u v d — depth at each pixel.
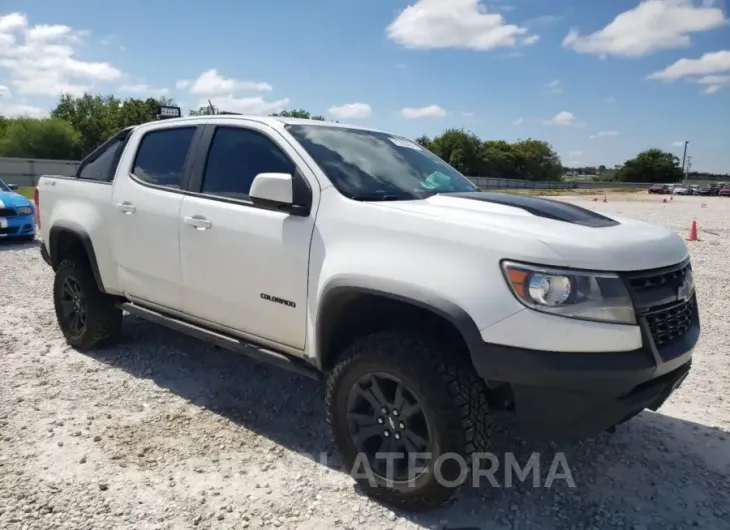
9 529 2.72
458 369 2.76
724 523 2.95
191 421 3.91
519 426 2.74
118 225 4.48
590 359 2.53
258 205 3.40
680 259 2.99
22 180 35.66
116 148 4.82
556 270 2.55
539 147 97.00
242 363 4.95
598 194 63.53
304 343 3.34
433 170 4.01
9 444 3.51
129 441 3.61
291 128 3.69
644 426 3.99
